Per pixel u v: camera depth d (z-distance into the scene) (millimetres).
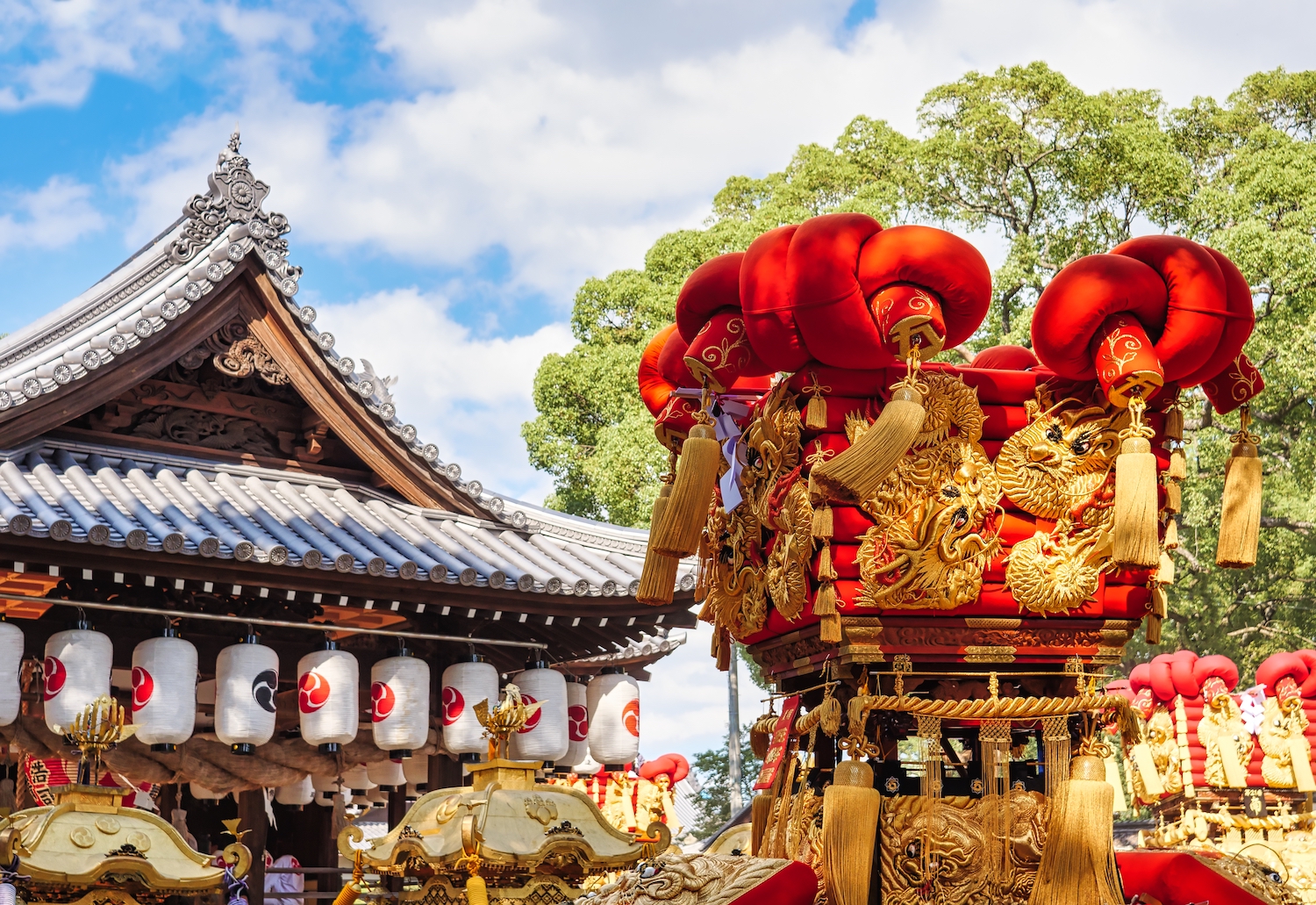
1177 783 9008
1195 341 2809
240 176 10289
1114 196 20984
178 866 5238
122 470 8164
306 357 8477
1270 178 19750
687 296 3096
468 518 9102
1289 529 20219
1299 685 8859
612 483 19469
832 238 2699
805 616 2986
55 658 6664
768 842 3254
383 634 7688
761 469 3135
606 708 8562
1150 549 2732
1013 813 2932
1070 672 2994
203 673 7699
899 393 2662
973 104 21266
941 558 2867
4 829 4895
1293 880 8625
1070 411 2961
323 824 10695
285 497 8492
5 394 7699
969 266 2676
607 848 5133
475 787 5430
